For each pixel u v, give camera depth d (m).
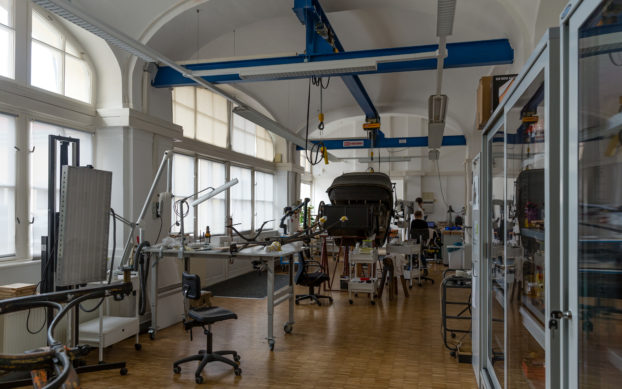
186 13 4.86
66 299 2.80
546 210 1.40
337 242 6.91
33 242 4.22
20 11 4.03
